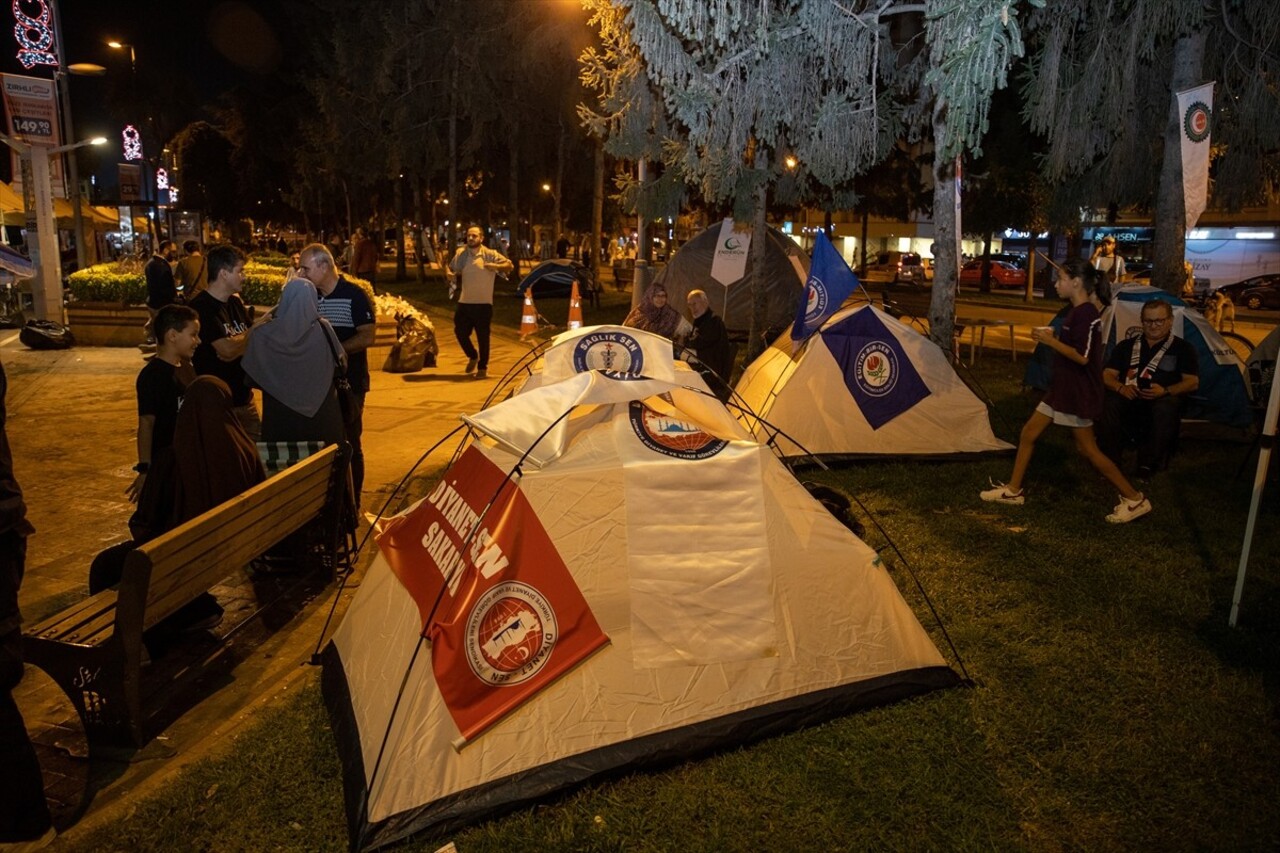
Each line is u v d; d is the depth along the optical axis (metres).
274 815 3.30
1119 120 9.39
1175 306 9.05
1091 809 3.37
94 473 7.90
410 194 45.53
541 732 3.41
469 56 27.05
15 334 18.23
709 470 3.68
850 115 8.34
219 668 4.48
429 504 3.89
